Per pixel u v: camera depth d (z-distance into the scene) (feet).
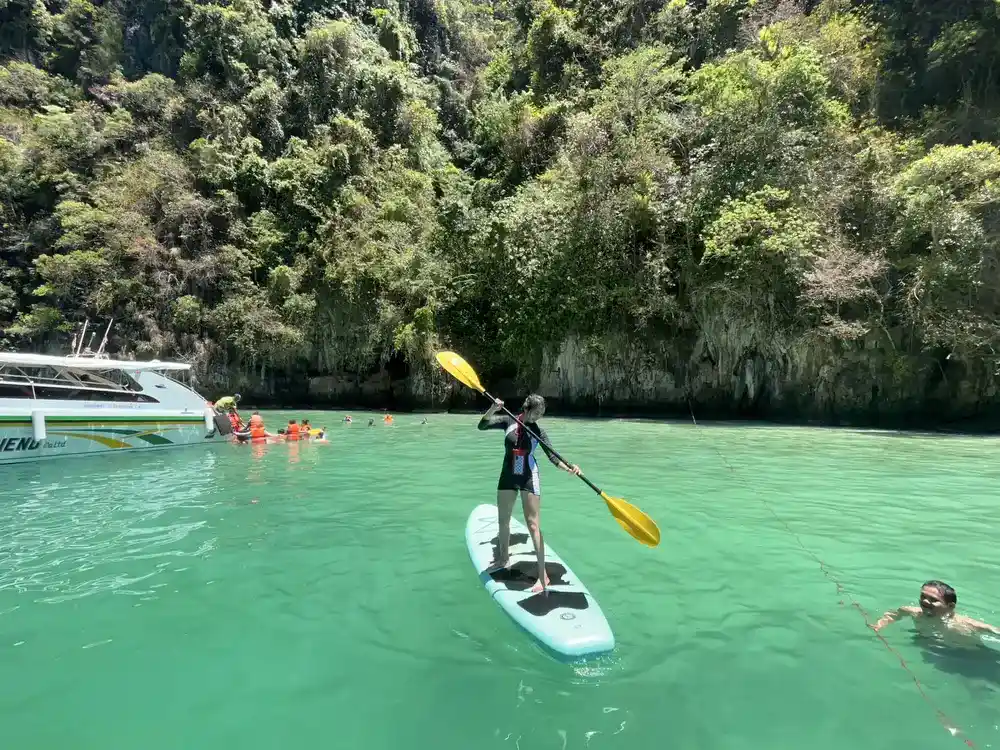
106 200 84.33
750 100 55.98
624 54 77.92
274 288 79.36
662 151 60.80
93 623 11.37
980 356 48.80
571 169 65.67
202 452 35.04
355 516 19.53
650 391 62.75
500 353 70.33
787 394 56.39
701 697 8.72
